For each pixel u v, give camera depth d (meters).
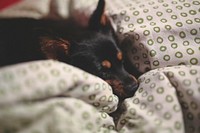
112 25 0.45
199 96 0.30
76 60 0.42
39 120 0.25
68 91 0.29
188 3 0.41
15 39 0.43
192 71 0.32
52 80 0.27
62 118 0.26
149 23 0.40
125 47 0.44
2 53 0.40
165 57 0.38
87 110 0.29
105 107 0.33
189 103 0.30
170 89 0.31
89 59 0.42
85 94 0.30
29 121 0.25
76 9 0.50
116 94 0.40
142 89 0.34
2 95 0.25
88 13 0.49
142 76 0.37
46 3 0.53
